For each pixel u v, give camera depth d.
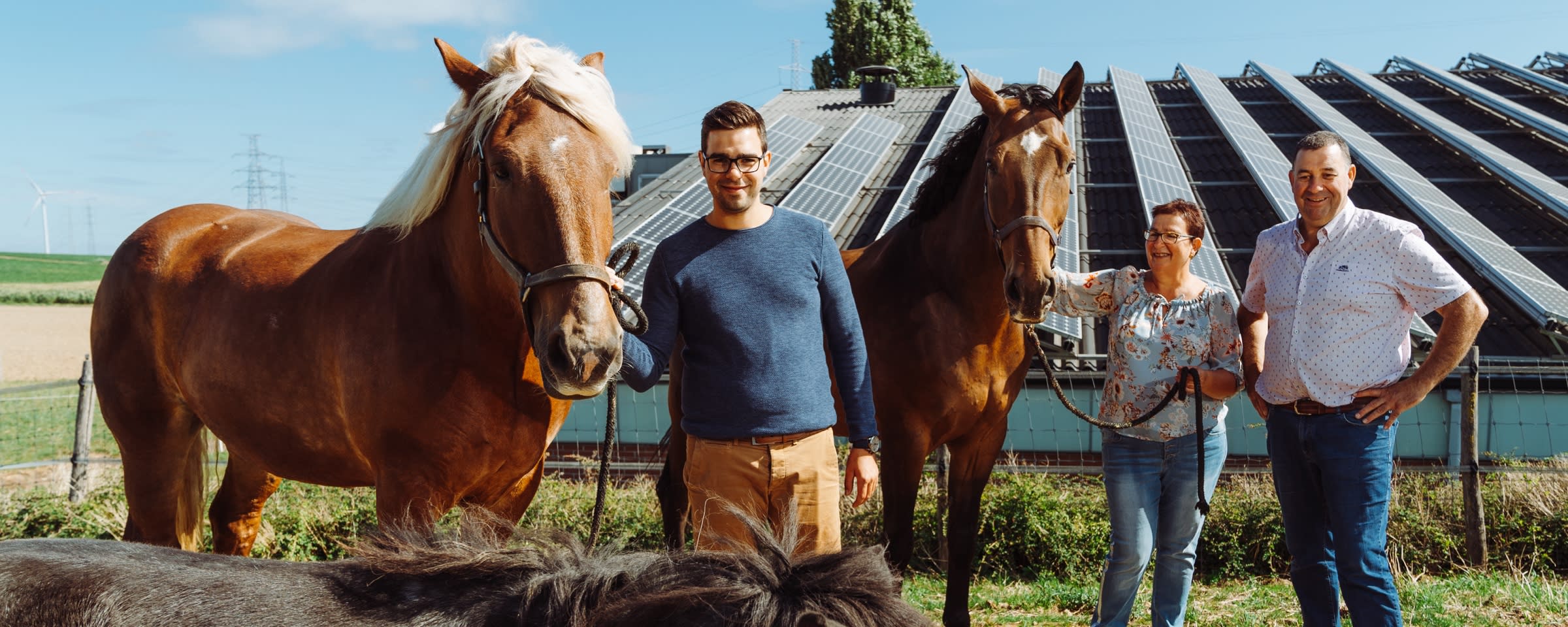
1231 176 11.23
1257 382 3.04
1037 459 7.93
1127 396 3.07
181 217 3.34
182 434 3.28
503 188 2.21
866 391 2.54
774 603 1.12
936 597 4.75
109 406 3.21
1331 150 2.75
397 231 2.70
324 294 2.69
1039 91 3.30
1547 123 11.73
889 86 16.12
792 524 1.36
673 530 4.37
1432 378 2.66
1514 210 10.17
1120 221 9.92
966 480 3.75
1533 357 7.18
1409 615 4.09
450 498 2.59
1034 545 5.38
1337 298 2.75
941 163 3.57
